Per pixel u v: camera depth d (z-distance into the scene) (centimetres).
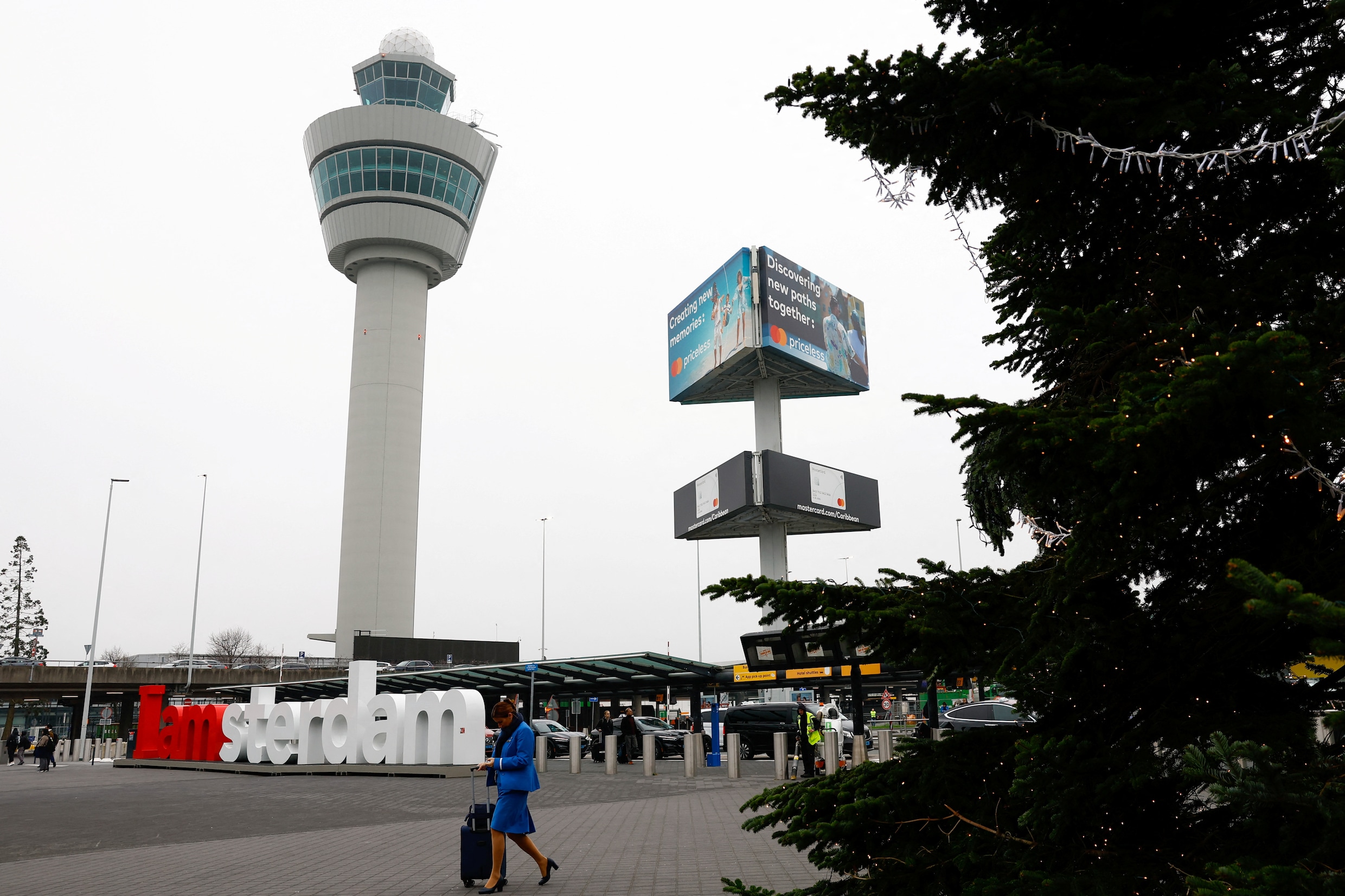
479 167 9119
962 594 405
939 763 404
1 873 1030
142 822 1545
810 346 5350
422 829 1379
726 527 5566
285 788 2238
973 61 390
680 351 5878
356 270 8881
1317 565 348
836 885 406
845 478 5609
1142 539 350
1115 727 380
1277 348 271
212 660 8950
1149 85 354
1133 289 417
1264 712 359
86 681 5712
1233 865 261
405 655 6712
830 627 413
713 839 1199
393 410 8319
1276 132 359
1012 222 463
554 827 1338
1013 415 316
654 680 3167
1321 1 370
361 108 8531
